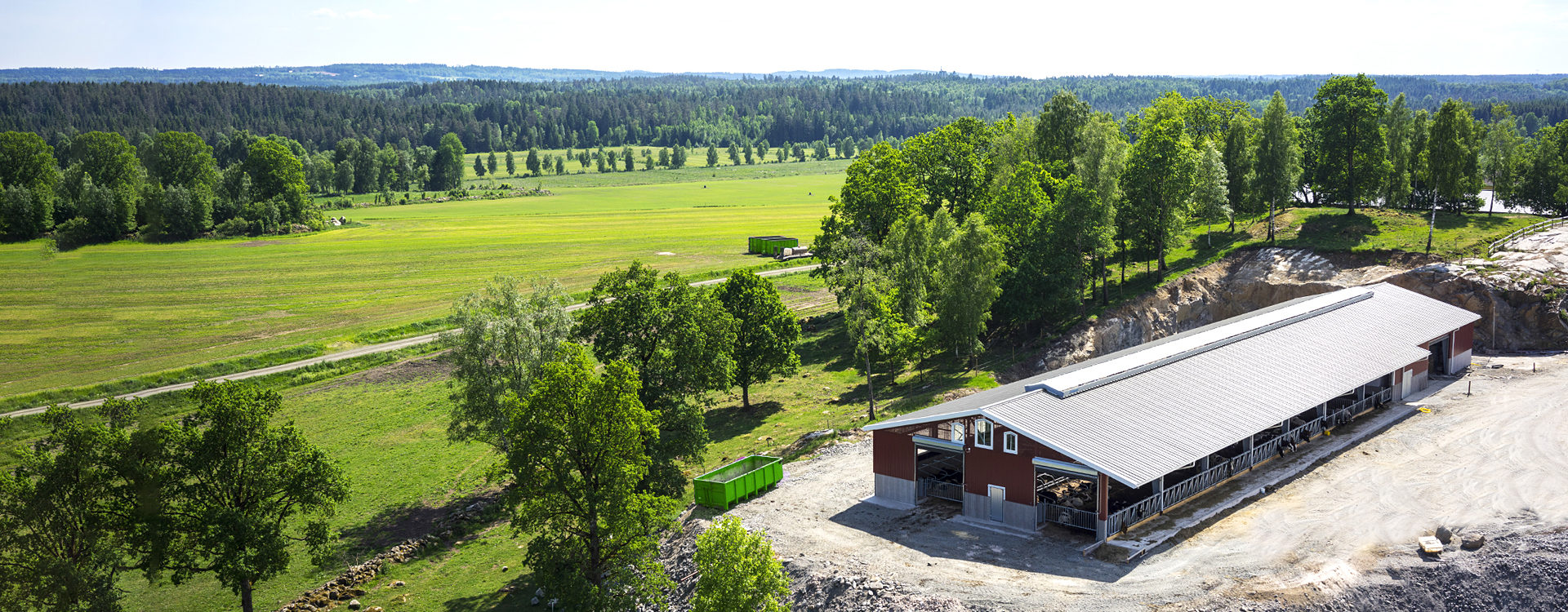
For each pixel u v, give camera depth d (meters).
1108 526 40.91
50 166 190.88
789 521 46.00
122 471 37.59
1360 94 90.69
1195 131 112.62
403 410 77.94
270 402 41.09
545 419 38.94
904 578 37.84
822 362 86.69
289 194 195.12
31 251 160.38
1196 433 45.19
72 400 80.31
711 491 49.78
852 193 98.50
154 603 46.97
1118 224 86.12
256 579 39.84
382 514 56.81
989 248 73.69
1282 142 89.19
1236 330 60.31
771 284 77.62
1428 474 45.88
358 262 150.62
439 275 137.62
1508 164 104.75
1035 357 76.88
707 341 59.69
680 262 144.25
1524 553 35.94
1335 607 33.62
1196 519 42.31
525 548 50.53
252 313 113.75
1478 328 72.44
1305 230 91.44
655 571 38.75
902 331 72.50
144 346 98.31
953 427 45.72
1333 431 54.06
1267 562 37.19
